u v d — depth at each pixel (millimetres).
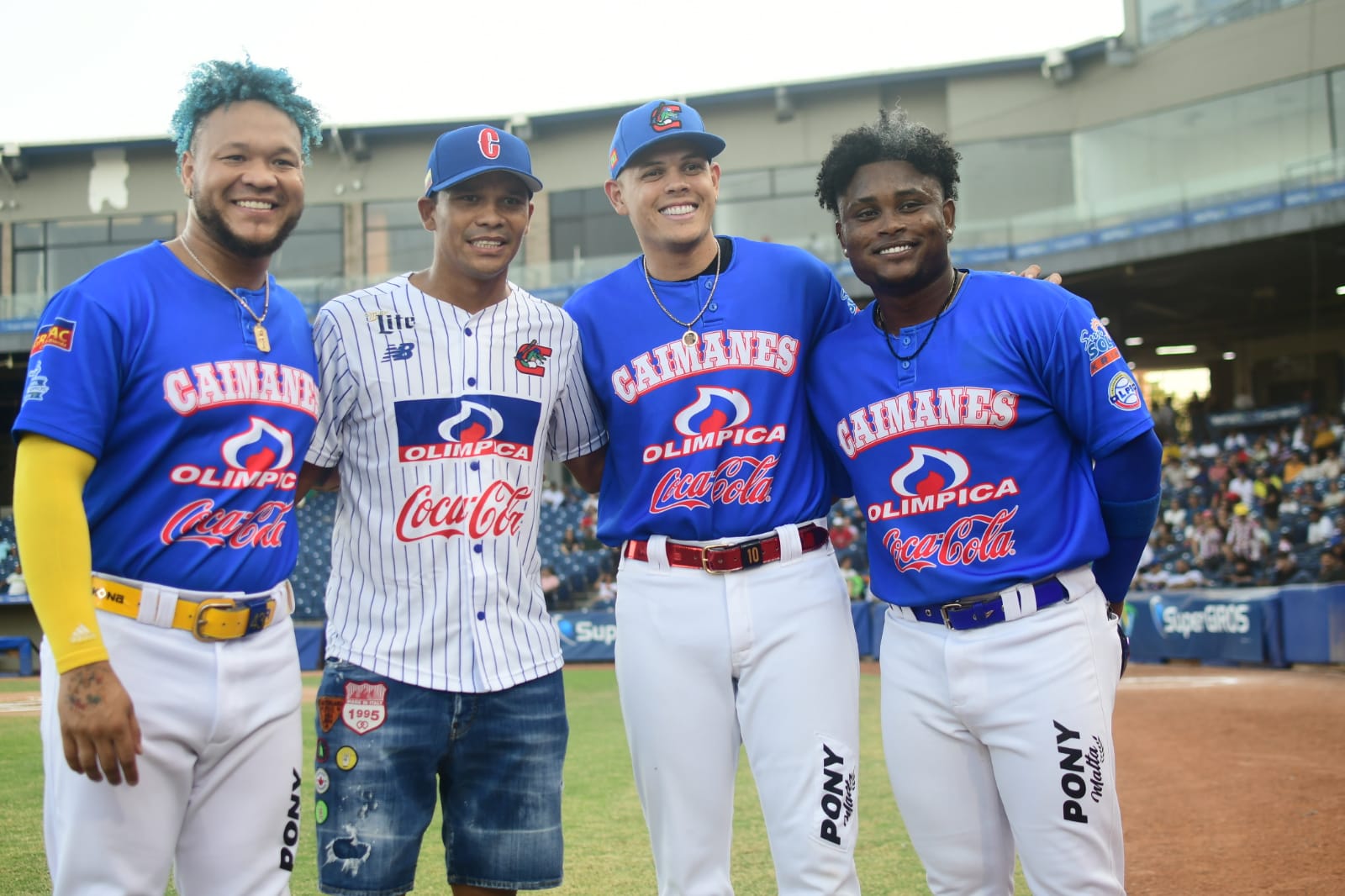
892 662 3160
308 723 9281
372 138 25000
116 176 24984
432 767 3082
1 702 11492
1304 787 6422
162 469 2580
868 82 23125
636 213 3412
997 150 22578
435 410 3064
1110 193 21812
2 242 25047
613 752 7977
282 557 2746
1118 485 3039
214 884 2633
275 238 2732
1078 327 2992
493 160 3035
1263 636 13516
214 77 2680
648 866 4855
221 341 2666
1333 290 22172
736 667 3225
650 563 3297
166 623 2551
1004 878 3084
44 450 2438
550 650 3213
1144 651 14938
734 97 23734
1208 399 24938
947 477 3045
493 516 3092
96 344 2492
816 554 3293
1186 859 4965
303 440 2814
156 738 2504
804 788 3145
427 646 3018
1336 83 19375
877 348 3207
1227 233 18594
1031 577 2938
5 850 4957
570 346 3326
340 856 2975
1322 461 18188
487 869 3107
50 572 2406
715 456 3266
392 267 25000
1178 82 21000
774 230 23906
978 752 3047
